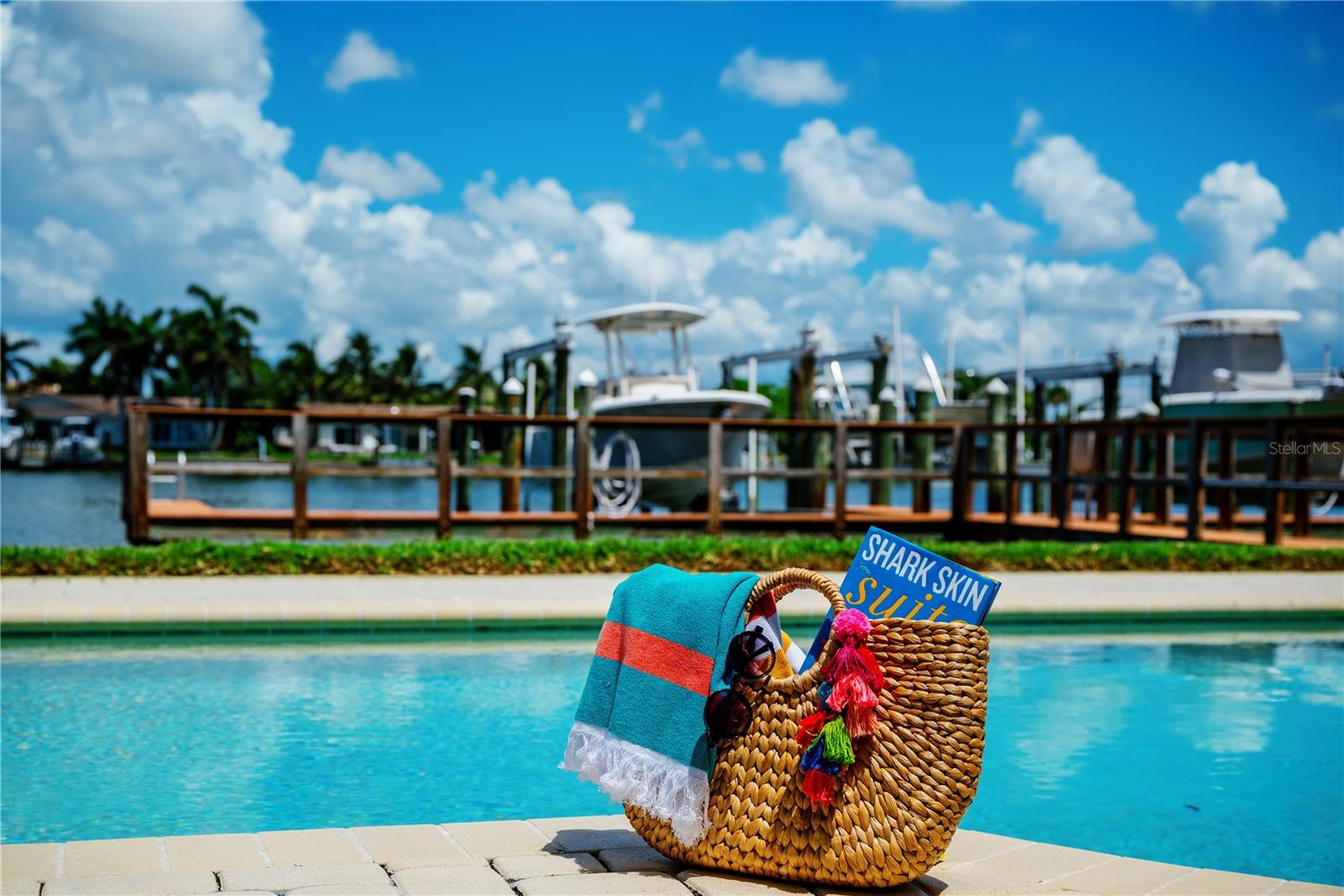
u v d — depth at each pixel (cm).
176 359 6912
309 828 438
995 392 1994
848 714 303
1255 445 2884
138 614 801
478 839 366
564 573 1077
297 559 1034
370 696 658
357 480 5022
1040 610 905
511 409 2167
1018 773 532
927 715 306
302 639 816
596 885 315
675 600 331
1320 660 802
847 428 1609
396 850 350
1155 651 832
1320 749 574
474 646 805
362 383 7544
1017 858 358
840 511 1603
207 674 708
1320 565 1177
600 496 2100
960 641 306
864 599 320
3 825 438
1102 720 630
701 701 319
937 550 1141
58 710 620
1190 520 1403
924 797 303
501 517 1574
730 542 1125
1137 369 2852
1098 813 476
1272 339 2959
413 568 1053
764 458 2816
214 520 1498
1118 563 1157
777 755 318
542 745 562
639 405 2250
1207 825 462
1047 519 1714
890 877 308
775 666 330
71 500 3130
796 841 313
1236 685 720
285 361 7600
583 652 785
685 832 323
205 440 6994
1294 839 447
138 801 470
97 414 7256
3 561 983
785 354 2550
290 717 611
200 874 317
